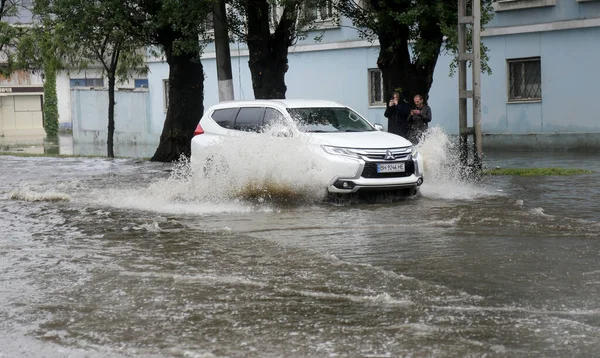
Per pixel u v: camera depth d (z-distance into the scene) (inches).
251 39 952.9
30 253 419.5
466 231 452.8
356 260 377.4
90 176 884.0
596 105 1076.5
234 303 301.6
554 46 1112.2
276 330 264.8
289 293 314.3
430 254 387.2
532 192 637.3
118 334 266.1
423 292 310.2
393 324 267.6
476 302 293.9
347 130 645.9
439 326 263.6
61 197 661.3
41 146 1765.5
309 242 430.0
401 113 844.0
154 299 311.7
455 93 1216.2
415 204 579.5
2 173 948.0
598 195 607.2
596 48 1072.8
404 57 876.0
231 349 246.2
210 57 1539.1
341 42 1344.7
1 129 2704.2
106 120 1803.6
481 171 736.3
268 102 669.9
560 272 340.2
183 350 246.2
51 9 1067.3
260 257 390.6
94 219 540.7
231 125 680.4
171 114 1119.0
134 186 759.1
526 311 279.6
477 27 725.3
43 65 1476.4
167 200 628.7
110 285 338.3
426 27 833.5
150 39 1091.9
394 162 602.2
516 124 1158.3
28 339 264.2
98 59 1278.3
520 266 354.6
